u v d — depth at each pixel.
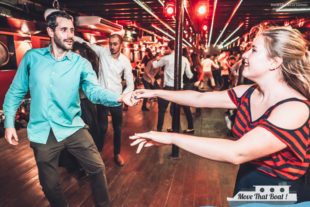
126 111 7.35
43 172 1.98
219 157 1.00
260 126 1.00
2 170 3.39
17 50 6.50
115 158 3.56
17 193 2.80
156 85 7.38
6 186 2.96
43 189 2.02
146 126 5.68
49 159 1.97
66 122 1.99
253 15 10.95
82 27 5.62
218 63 11.34
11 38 6.33
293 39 1.04
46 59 1.91
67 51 1.96
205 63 8.95
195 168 3.45
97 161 2.09
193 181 3.08
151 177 3.18
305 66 1.06
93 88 2.08
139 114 6.96
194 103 1.51
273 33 1.06
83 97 3.02
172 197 2.71
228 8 9.26
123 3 7.45
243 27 17.52
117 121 3.45
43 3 6.56
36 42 7.21
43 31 6.65
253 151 0.97
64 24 1.85
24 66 1.95
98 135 3.39
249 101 1.23
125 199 2.67
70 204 2.58
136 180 3.10
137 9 8.62
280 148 0.98
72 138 2.02
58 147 1.99
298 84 1.07
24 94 2.04
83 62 2.04
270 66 1.08
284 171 1.08
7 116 1.98
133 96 1.76
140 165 3.54
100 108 3.49
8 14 5.35
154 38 16.73
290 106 1.01
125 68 3.46
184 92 1.57
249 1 8.23
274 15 10.86
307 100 1.05
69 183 3.01
